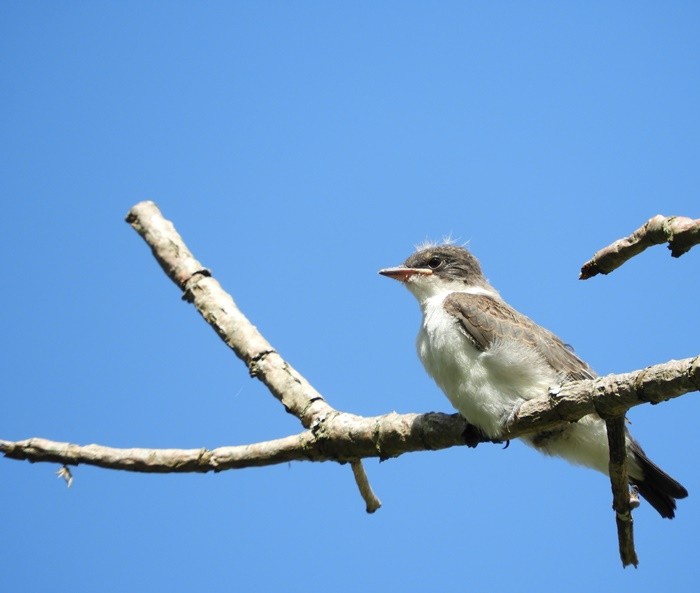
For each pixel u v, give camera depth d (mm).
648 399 8086
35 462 10461
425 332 12758
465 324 12141
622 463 8648
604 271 8594
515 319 12531
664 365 7941
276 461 10297
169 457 10234
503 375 11773
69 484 10367
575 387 8742
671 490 11938
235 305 11742
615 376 8352
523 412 9188
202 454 10273
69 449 10344
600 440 11758
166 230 12289
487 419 11812
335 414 10320
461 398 12000
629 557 9250
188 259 12094
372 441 10008
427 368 12688
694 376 7656
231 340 11367
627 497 8859
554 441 12023
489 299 12805
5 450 10414
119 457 10273
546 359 12172
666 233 8000
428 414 10008
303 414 10547
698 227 7816
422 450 10023
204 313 11672
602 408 8414
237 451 10281
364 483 10609
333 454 10211
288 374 10922
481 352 11977
